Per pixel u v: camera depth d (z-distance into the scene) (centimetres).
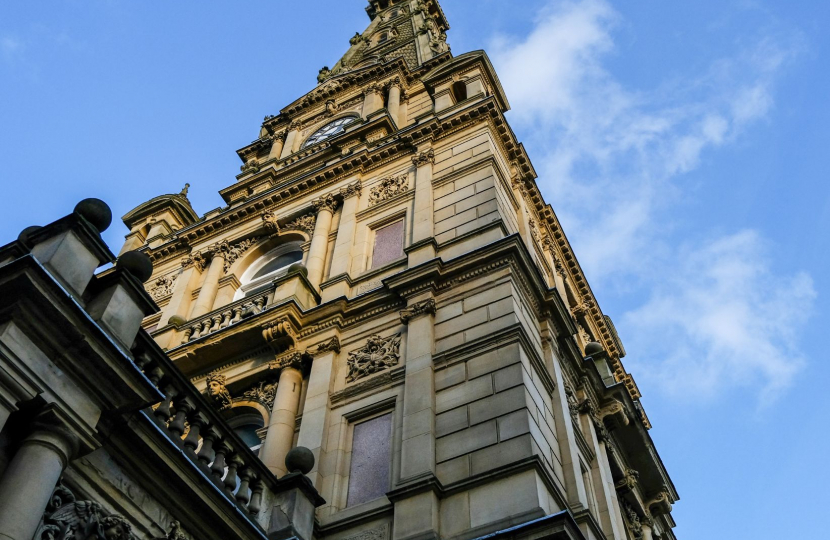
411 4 5581
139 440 1143
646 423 3378
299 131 3847
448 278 2050
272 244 2831
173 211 3603
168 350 2372
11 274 1046
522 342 1798
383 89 3750
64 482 1047
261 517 1360
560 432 1823
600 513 2019
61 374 1059
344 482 1727
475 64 3200
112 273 1237
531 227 2777
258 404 2077
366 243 2459
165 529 1154
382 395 1861
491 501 1487
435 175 2566
